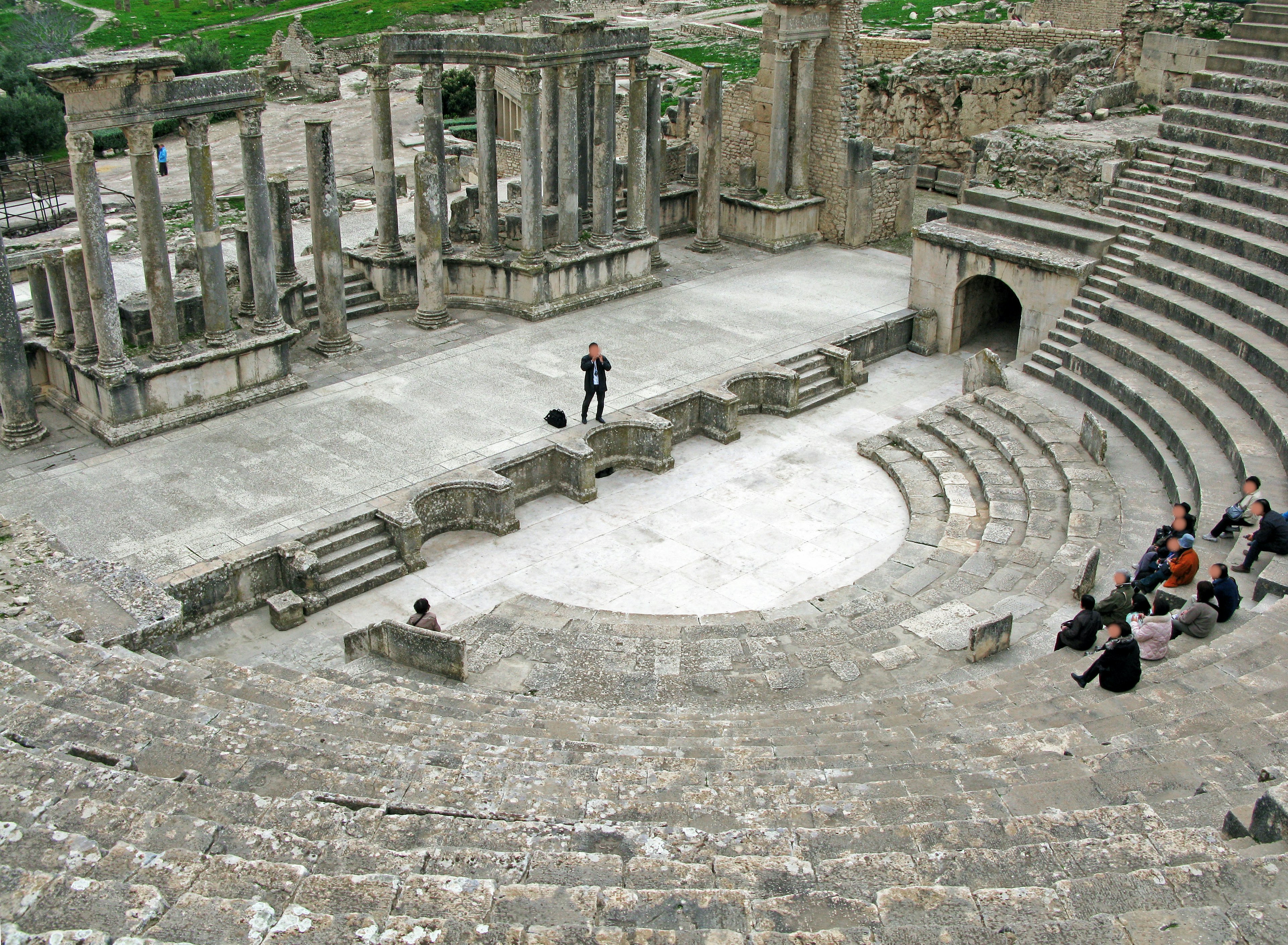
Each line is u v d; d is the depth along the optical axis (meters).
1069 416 25.62
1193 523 18.62
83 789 9.28
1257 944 7.14
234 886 7.81
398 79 69.44
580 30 29.50
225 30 88.06
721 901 7.77
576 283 32.03
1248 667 14.27
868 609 18.88
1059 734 12.55
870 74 46.22
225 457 23.42
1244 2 36.38
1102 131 33.88
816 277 35.41
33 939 6.82
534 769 11.28
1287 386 22.36
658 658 17.08
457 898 7.74
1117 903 7.78
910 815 10.16
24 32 86.44
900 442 25.80
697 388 26.47
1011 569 19.83
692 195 39.47
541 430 24.70
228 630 19.50
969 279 31.34
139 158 22.72
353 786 10.25
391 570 21.00
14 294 26.59
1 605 15.45
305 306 30.48
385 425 24.88
